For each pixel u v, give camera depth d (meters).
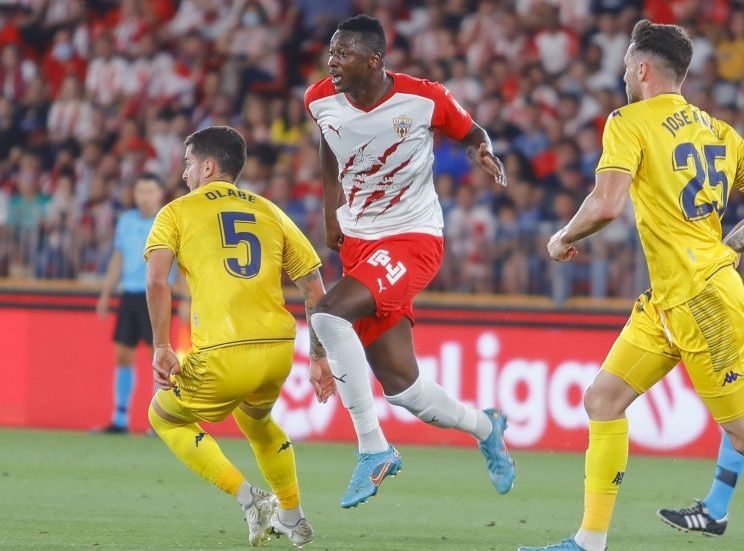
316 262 20.02
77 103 57.91
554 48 56.66
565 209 47.94
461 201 48.66
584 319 40.53
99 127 57.16
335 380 19.20
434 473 33.41
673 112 17.72
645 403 39.62
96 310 42.41
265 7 59.97
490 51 57.00
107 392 42.22
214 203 19.55
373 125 19.64
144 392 42.09
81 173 54.97
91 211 46.66
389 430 41.34
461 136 20.08
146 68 58.66
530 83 55.22
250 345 19.02
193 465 19.58
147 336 40.25
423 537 22.14
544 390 40.53
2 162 55.69
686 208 17.52
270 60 59.03
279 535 20.47
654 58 17.91
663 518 22.62
